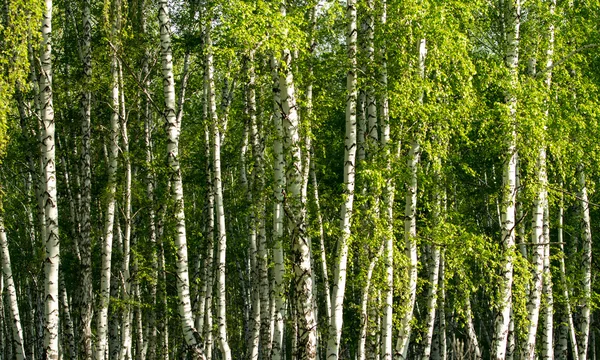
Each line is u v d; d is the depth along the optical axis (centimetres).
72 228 2508
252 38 1389
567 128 1955
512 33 1938
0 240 2034
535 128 1783
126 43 2216
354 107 1616
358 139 2023
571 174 2064
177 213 1557
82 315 2058
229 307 3747
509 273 1814
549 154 2275
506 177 1859
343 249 1570
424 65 1731
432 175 1875
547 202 2167
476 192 2797
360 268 1794
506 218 1845
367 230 1706
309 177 2189
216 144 2098
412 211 1800
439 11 1603
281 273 1691
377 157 1697
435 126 1700
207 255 2344
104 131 2392
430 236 1852
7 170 2781
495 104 1808
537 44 2028
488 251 1772
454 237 1802
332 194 2119
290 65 1547
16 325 2022
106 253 2061
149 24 2630
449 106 1725
